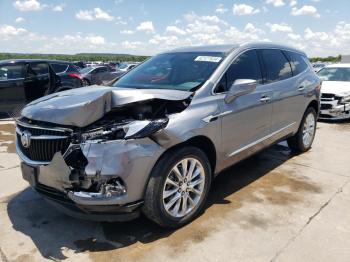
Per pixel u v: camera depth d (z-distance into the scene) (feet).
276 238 10.28
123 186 9.34
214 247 9.84
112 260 9.30
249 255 9.48
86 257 9.44
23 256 9.48
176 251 9.67
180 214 10.75
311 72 18.70
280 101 15.28
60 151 9.24
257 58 14.47
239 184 14.44
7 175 15.67
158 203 9.93
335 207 12.30
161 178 9.84
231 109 12.10
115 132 9.23
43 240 10.25
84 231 10.74
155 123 9.57
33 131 10.19
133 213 9.83
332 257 9.39
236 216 11.60
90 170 9.04
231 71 12.74
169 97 10.01
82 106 9.13
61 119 9.41
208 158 12.07
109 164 9.04
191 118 10.53
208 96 11.47
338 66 33.17
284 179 15.02
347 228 10.86
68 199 9.66
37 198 13.12
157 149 9.64
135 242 10.12
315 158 18.12
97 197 9.14
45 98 11.51
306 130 18.78
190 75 12.38
